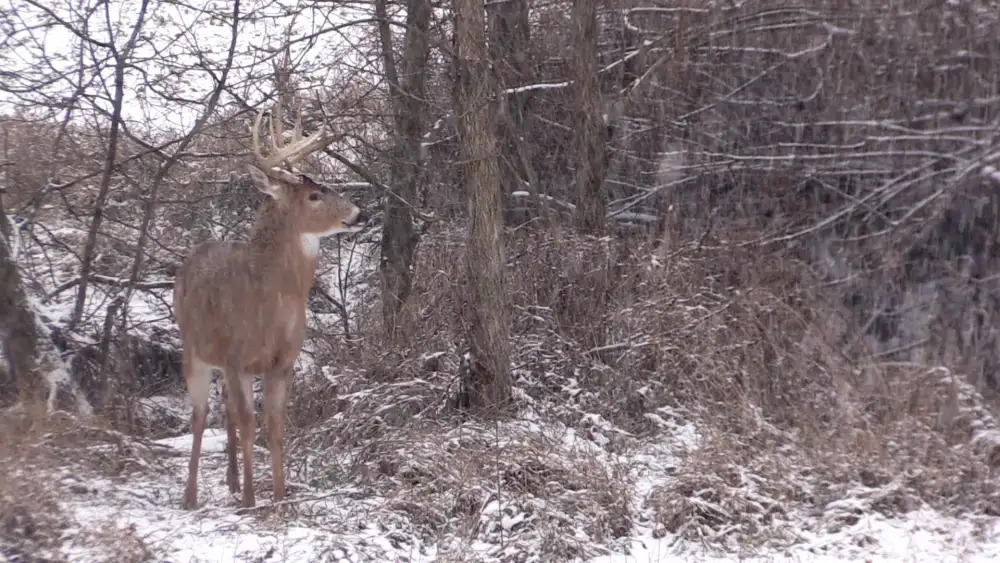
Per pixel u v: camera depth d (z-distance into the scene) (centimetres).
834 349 916
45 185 941
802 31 1223
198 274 654
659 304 908
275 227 660
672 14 1276
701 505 633
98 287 984
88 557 525
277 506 614
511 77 1163
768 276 1009
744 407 780
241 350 633
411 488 659
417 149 1033
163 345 1047
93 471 689
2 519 554
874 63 1169
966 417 784
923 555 579
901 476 681
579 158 1112
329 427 777
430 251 1050
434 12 1028
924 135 1097
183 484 700
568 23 1252
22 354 819
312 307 1192
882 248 1112
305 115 1055
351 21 967
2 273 819
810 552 593
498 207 834
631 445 776
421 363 882
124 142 1019
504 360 826
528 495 641
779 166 1193
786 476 684
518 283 949
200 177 1065
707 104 1262
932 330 1065
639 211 1271
